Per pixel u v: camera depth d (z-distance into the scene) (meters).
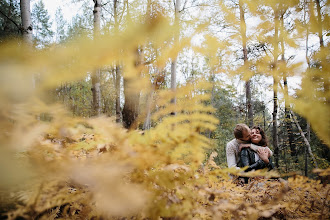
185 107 0.37
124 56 0.31
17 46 0.23
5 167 0.23
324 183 0.56
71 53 0.25
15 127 0.24
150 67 0.35
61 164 0.29
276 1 0.57
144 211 0.36
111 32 0.28
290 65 0.53
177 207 0.37
